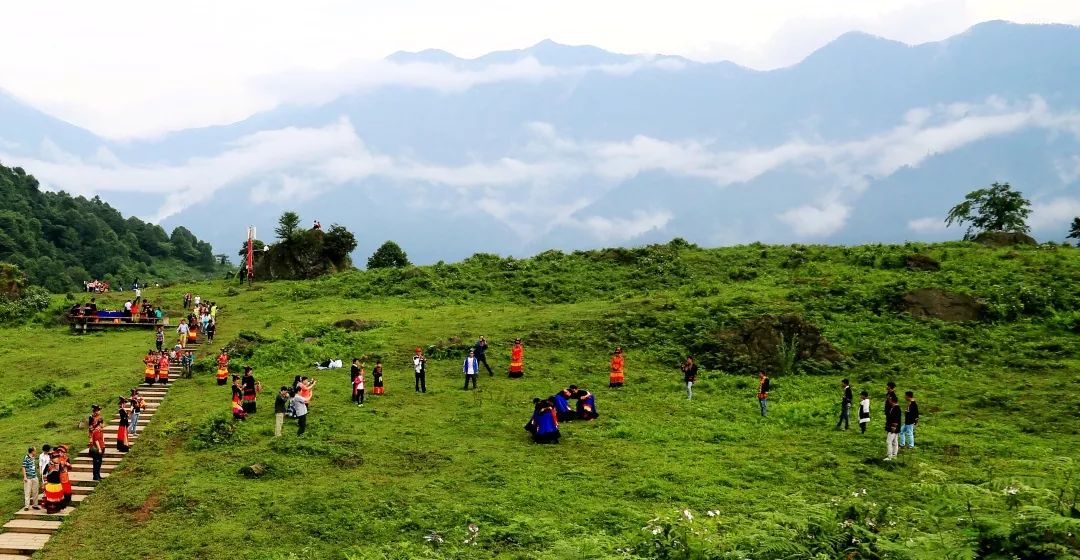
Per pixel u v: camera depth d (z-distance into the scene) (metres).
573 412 31.94
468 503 22.58
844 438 29.05
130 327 56.94
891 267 56.53
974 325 44.25
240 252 82.38
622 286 60.12
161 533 21.23
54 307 61.94
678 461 26.34
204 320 49.69
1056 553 8.10
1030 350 40.28
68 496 23.86
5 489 25.53
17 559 20.78
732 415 32.72
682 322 45.50
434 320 50.78
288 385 36.94
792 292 50.47
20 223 181.75
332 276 72.25
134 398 31.25
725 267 62.66
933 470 10.09
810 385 37.25
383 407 32.72
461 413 32.03
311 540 20.56
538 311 52.31
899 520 11.64
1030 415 31.73
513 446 27.98
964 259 56.75
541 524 20.53
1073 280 49.97
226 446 28.12
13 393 40.75
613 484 24.00
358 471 25.36
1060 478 10.02
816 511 11.13
